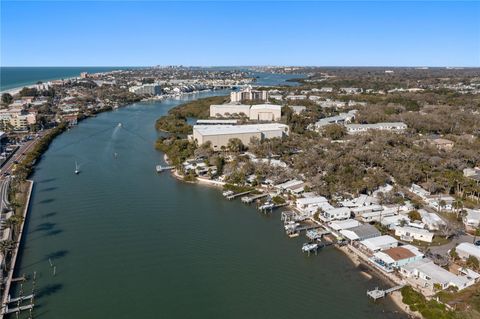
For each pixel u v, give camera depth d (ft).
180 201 533.55
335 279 350.02
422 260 366.43
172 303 312.50
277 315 300.81
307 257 388.37
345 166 610.24
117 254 384.88
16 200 504.43
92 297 316.81
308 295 326.24
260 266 370.12
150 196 549.13
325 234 438.81
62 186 580.71
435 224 433.48
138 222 460.14
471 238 419.95
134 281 340.39
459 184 545.03
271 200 536.01
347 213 472.03
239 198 552.41
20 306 301.22
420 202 512.63
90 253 384.68
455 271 351.67
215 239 423.23
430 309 296.10
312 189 558.15
